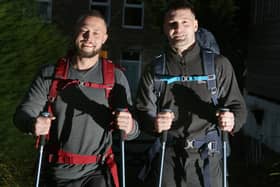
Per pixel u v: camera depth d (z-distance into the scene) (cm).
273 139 1144
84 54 385
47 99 390
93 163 384
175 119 402
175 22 400
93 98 384
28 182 675
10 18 720
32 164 703
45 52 733
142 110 406
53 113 386
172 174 401
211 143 398
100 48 390
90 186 380
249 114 1346
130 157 913
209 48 437
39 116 365
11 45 708
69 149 382
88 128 382
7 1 728
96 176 383
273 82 1217
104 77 388
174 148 402
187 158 398
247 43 1409
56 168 384
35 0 811
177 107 401
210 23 1214
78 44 386
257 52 1341
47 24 782
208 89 396
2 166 685
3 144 686
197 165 399
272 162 950
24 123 375
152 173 417
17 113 382
